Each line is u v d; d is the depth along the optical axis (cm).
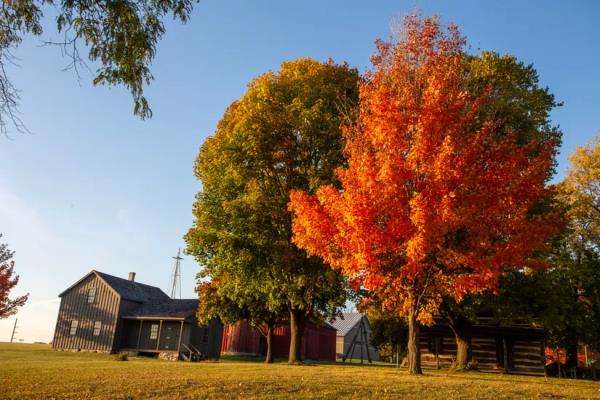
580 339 3631
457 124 1634
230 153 2595
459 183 1559
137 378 1502
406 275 1638
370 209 1572
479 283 1573
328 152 2516
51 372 1717
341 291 2723
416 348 1805
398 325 4003
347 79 2697
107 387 1324
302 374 1648
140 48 1034
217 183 2712
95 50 1034
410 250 1482
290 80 2656
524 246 1573
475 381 1548
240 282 2669
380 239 1567
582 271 3325
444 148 1523
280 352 5544
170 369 1909
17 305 4803
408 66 1823
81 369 1873
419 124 1602
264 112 2550
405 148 1666
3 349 3966
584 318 3378
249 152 2509
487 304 2645
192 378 1485
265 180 2616
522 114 2352
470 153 1606
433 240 1556
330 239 1769
